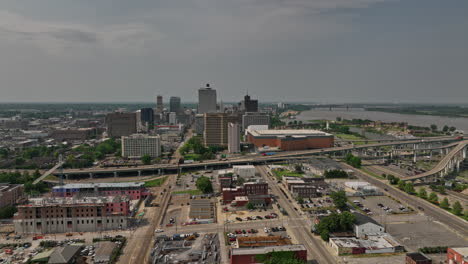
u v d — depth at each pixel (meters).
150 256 199.75
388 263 188.62
